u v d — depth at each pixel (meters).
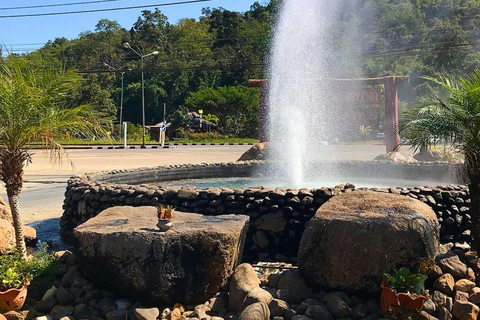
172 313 4.51
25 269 5.34
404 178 11.12
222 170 12.07
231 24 92.00
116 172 10.13
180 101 79.62
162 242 4.70
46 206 11.62
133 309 4.71
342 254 4.68
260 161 12.38
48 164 23.42
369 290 4.59
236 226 5.08
